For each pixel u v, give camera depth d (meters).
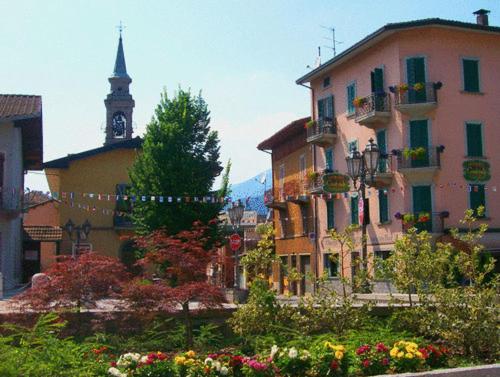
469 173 28.86
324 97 36.41
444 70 29.36
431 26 29.03
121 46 66.44
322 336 9.74
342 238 12.05
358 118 31.17
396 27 29.06
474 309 9.76
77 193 38.25
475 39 30.16
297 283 38.53
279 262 12.11
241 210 24.20
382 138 30.81
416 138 29.22
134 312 10.71
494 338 9.65
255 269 12.07
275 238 43.56
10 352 6.99
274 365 8.22
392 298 11.76
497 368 7.48
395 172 29.61
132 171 32.75
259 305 10.99
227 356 8.80
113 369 7.82
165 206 30.83
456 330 9.81
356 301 11.96
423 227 28.14
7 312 10.60
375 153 16.89
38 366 6.94
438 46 29.36
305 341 9.59
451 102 29.33
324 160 36.25
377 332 10.29
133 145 39.12
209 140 32.22
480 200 29.20
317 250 36.75
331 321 10.63
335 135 34.81
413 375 7.07
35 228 38.03
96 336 10.41
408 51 29.50
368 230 31.48
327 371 8.26
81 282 10.49
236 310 12.03
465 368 7.40
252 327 10.88
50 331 8.70
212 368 8.02
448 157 28.95
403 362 8.40
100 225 38.28
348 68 33.88
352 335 9.78
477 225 28.75
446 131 29.11
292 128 39.19
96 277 10.56
